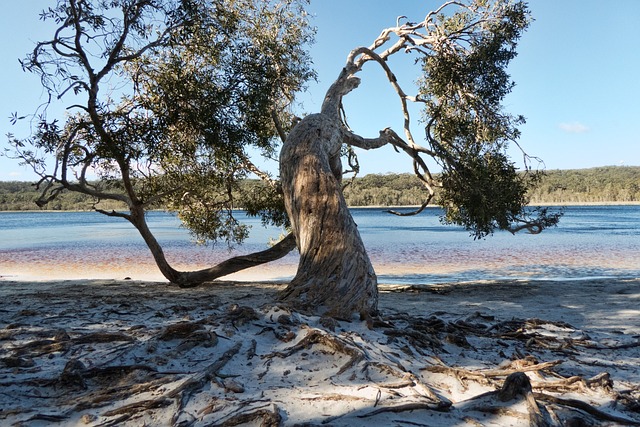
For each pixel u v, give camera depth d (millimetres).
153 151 10211
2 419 2701
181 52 11406
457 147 12703
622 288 11984
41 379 3236
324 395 2938
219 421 2596
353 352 3541
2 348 4035
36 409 2832
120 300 8055
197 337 3828
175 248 26844
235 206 13508
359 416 2648
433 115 12516
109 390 3053
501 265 18984
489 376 3578
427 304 9195
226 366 3422
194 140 11109
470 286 12641
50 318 5598
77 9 9109
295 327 4223
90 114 9539
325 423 2555
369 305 5359
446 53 12203
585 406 3062
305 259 5832
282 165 7742
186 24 9977
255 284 13203
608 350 5164
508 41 11844
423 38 12508
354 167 13406
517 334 5305
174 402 2826
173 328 3984
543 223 12672
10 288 11953
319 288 5402
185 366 3451
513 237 34719
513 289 11938
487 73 12039
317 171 6844
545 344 5043
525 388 2955
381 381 3215
